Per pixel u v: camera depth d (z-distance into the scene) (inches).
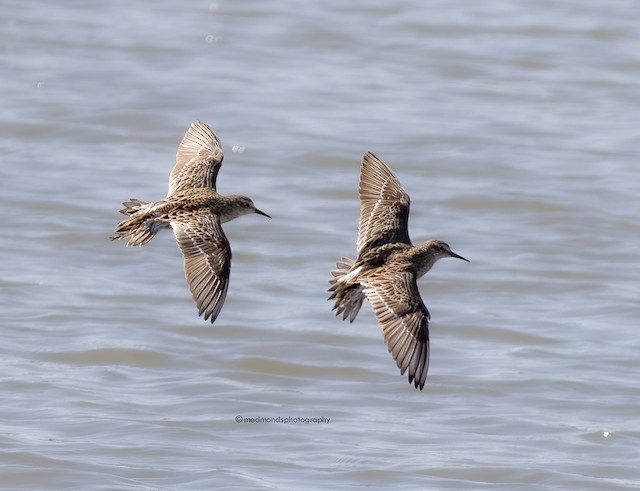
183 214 509.0
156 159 1170.0
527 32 1558.8
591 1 1688.0
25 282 915.4
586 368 805.9
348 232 1030.4
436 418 732.0
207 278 486.6
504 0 1691.7
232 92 1332.4
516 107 1330.0
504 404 754.2
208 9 1610.5
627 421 729.6
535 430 714.8
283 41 1508.4
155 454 662.5
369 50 1491.1
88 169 1134.4
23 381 756.0
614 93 1382.9
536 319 893.2
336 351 826.2
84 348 810.8
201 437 689.0
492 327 874.8
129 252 981.2
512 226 1061.8
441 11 1628.9
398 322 465.4
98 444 671.8
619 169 1172.5
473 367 808.3
